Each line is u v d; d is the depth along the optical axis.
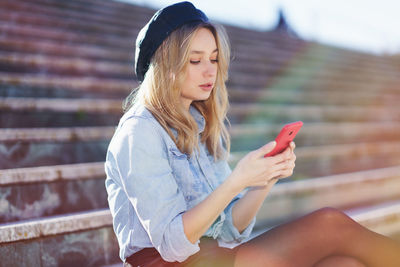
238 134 3.49
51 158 2.64
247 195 1.49
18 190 2.16
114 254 2.04
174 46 1.34
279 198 2.71
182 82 1.36
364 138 4.56
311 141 4.02
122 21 6.32
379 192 3.31
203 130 1.58
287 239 1.45
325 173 3.53
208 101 1.57
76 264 1.94
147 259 1.28
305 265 1.41
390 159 4.13
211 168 1.49
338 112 4.86
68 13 5.88
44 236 1.87
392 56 9.66
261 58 6.53
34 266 1.84
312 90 5.93
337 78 6.73
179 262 1.29
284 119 4.35
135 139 1.24
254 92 4.78
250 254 1.40
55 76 3.90
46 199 2.24
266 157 1.20
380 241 1.48
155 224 1.17
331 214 1.52
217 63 1.48
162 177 1.22
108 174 1.36
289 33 9.51
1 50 3.98
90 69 4.17
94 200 2.39
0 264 1.77
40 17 5.43
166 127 1.33
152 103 1.36
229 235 1.49
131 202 1.23
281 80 5.66
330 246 1.46
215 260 1.36
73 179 2.32
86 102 3.18
